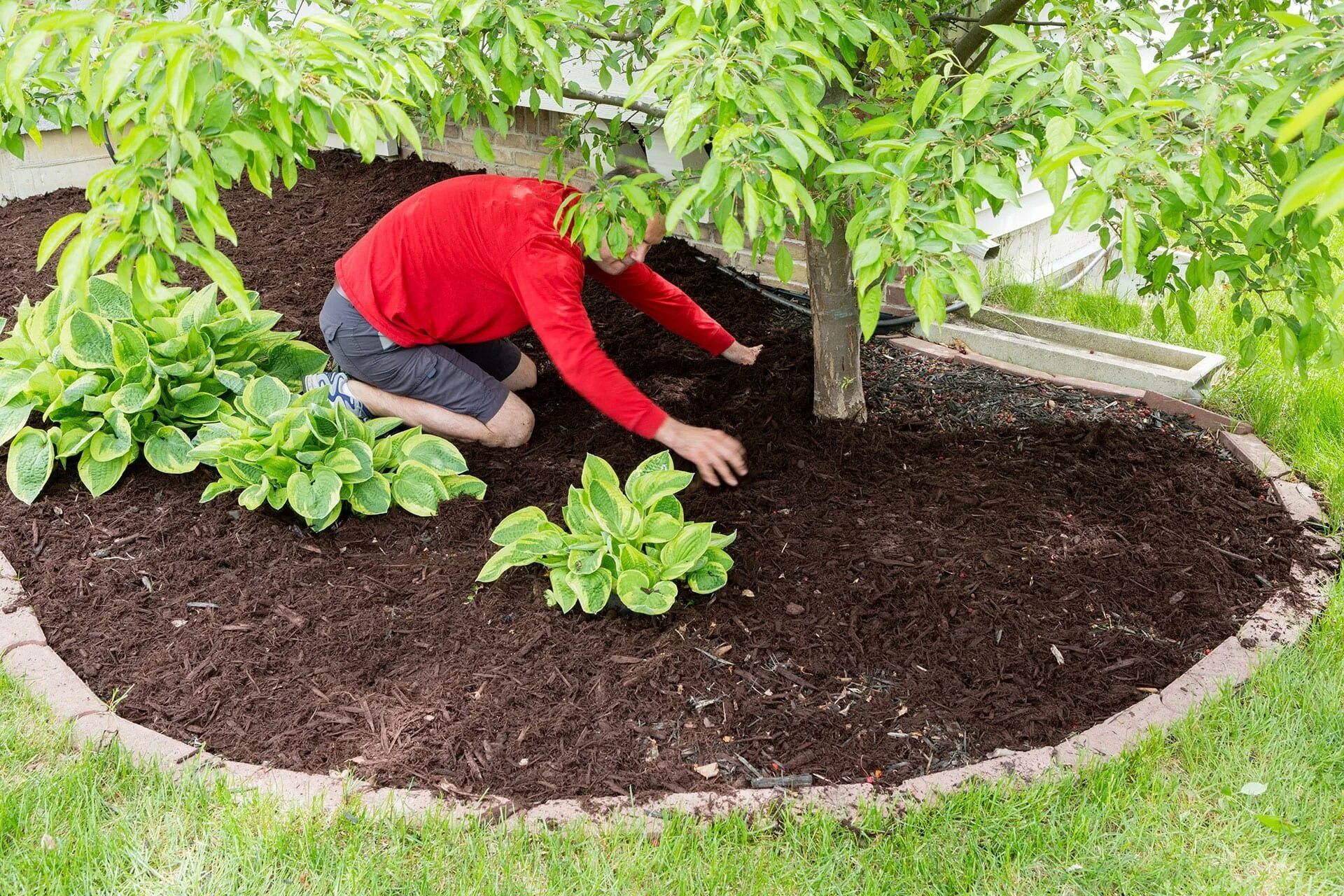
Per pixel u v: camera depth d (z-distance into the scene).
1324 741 2.55
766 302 4.94
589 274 3.69
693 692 2.73
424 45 2.55
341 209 5.92
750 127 2.13
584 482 3.00
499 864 2.23
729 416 3.94
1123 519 3.42
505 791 2.43
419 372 3.64
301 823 2.32
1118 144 2.06
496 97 3.19
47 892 2.18
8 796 2.37
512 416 3.79
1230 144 2.33
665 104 3.46
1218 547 3.31
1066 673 2.81
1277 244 2.74
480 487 3.52
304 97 2.11
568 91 3.48
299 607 3.04
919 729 2.62
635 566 2.92
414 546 3.31
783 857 2.27
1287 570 3.20
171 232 2.06
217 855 2.26
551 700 2.70
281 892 2.18
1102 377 4.35
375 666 2.82
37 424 3.94
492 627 2.96
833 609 3.01
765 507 3.46
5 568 3.17
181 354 3.76
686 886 2.19
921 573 3.13
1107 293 5.20
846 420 3.92
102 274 3.83
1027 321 4.70
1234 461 3.80
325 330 3.64
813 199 2.79
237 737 2.60
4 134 2.98
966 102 2.11
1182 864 2.25
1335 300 1.43
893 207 2.11
